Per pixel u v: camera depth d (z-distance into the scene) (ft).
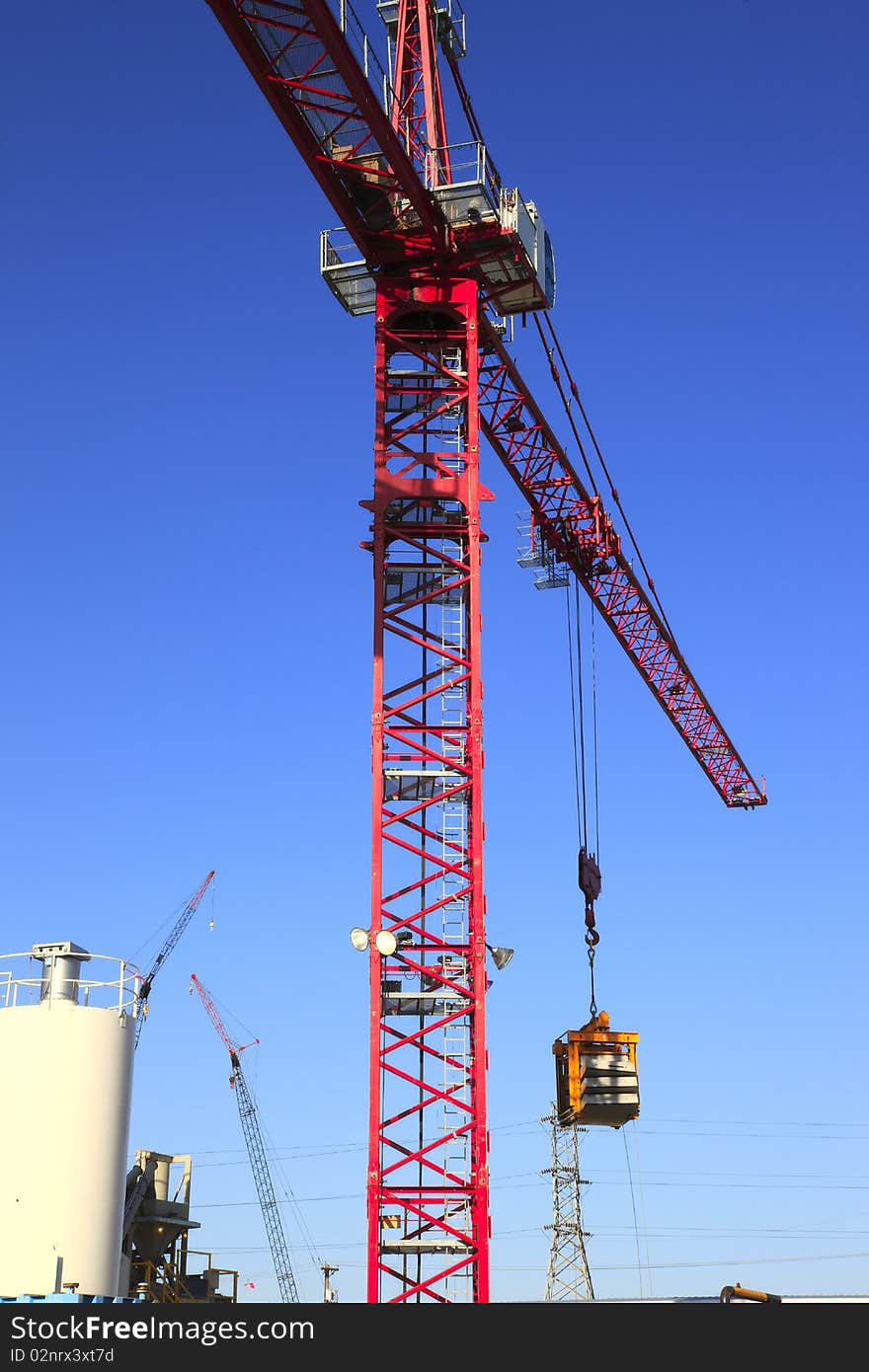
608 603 290.15
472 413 187.42
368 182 184.34
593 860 219.61
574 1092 169.37
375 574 181.06
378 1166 159.33
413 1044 164.66
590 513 258.98
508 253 193.67
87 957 163.02
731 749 350.64
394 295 193.57
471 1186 158.81
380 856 170.91
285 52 170.60
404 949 169.27
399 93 196.24
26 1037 155.43
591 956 211.61
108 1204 153.28
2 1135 153.17
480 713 174.91
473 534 182.19
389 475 184.24
